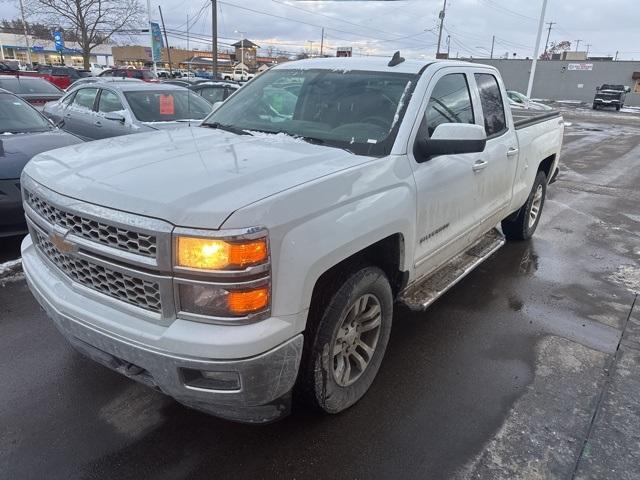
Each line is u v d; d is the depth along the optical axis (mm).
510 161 4582
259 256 2037
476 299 4543
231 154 2713
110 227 2168
